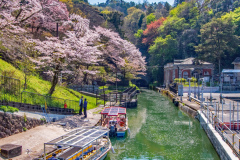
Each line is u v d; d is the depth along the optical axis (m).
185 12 101.69
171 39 78.06
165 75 76.19
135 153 16.28
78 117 21.64
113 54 42.69
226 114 22.86
